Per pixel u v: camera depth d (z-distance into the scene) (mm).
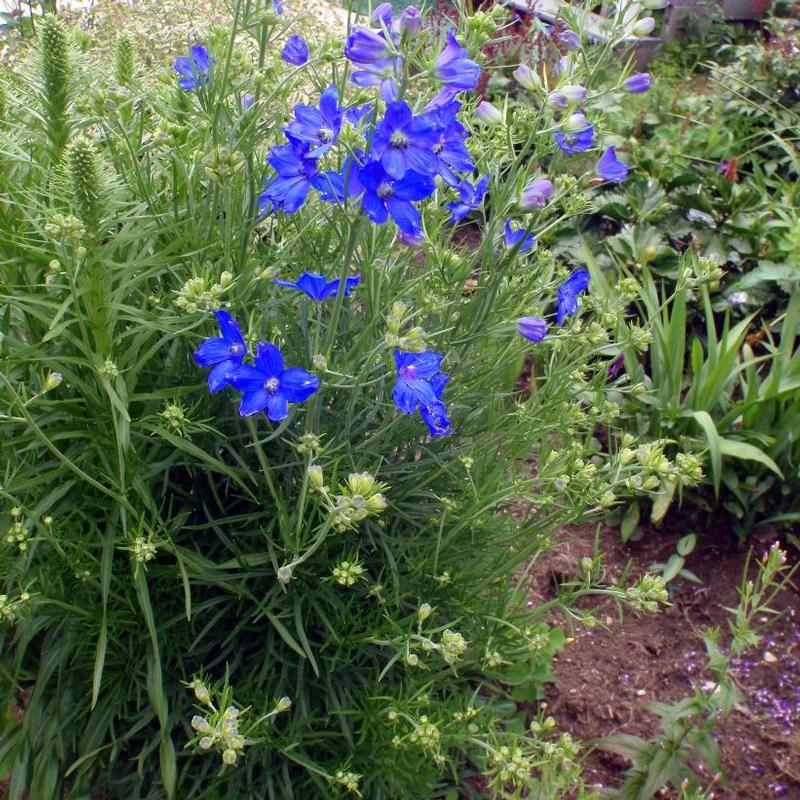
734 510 803
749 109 1307
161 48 915
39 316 439
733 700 563
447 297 557
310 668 537
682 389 896
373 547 555
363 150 441
